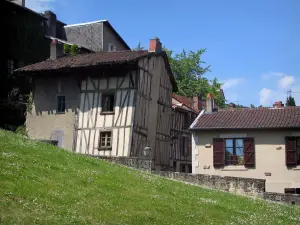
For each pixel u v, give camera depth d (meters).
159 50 33.62
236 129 27.95
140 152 29.86
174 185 17.52
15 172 11.82
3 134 17.72
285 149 27.00
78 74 31.48
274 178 26.92
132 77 29.91
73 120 31.14
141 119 30.23
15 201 9.64
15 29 38.25
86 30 47.84
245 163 27.62
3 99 35.94
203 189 18.73
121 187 14.09
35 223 8.70
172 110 39.31
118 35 49.75
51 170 13.55
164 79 34.88
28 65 35.56
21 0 42.03
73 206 10.59
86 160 17.31
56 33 47.19
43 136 31.94
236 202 17.09
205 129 28.55
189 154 42.12
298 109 29.48
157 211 12.18
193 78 64.81
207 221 12.50
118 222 10.24
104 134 29.94
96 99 30.64
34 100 33.06
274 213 16.41
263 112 29.97
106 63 29.36
